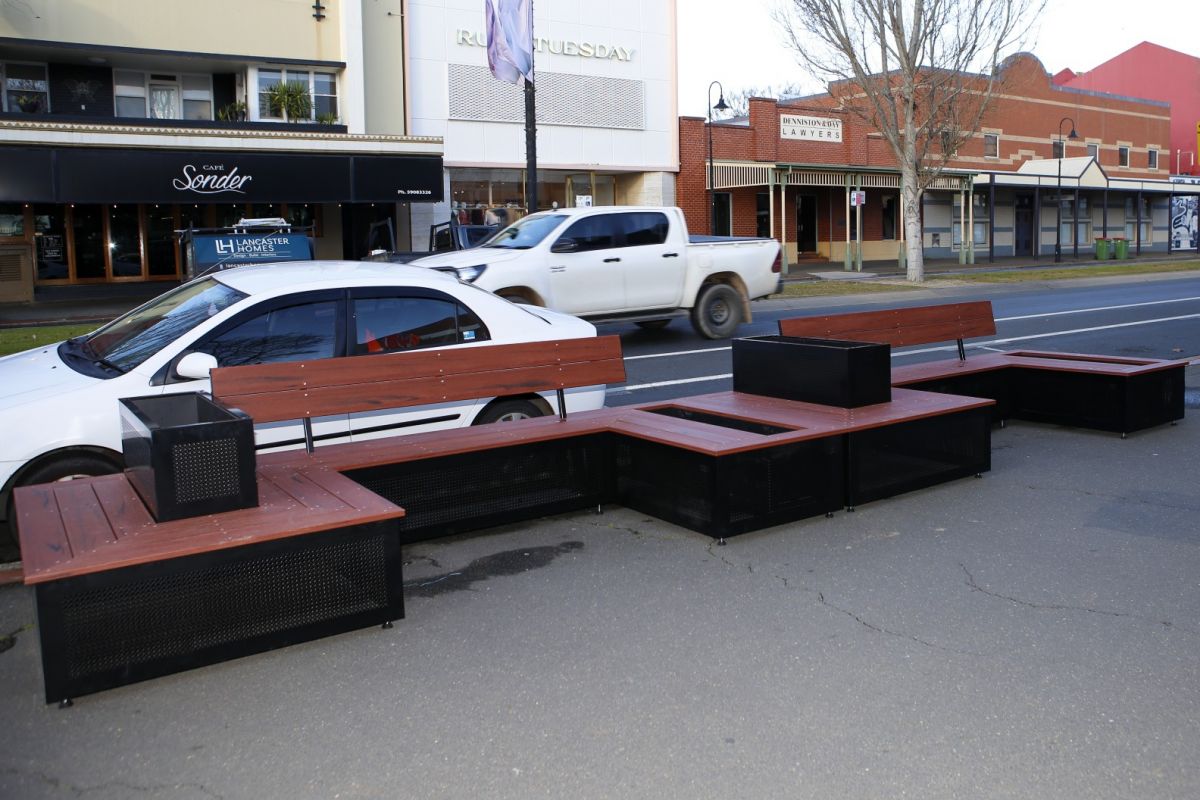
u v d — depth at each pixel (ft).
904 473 21.43
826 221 121.49
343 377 18.98
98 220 79.77
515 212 92.12
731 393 24.47
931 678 13.11
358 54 81.00
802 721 12.05
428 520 18.81
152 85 79.87
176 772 11.14
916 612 15.29
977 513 20.25
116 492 15.83
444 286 22.02
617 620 15.19
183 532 13.85
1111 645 14.02
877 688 12.85
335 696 12.89
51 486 16.16
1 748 11.71
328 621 14.53
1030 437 26.94
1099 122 160.97
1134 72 199.82
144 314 21.56
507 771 11.05
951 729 11.80
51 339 48.88
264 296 20.06
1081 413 27.43
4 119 70.59
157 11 75.25
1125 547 18.08
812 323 26.40
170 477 14.23
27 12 71.46
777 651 13.99
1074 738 11.55
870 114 108.06
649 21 96.94
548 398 22.94
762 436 19.38
